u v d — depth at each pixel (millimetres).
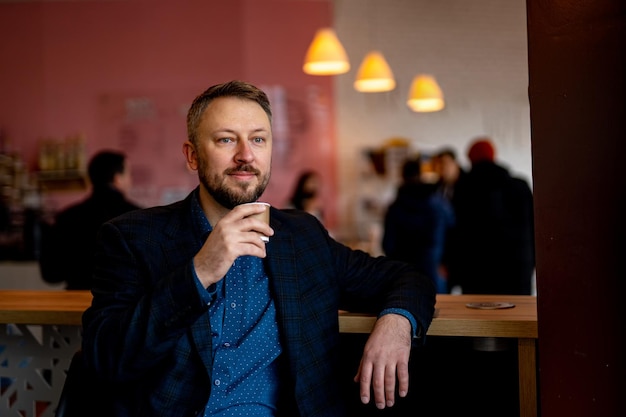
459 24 8453
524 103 8562
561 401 1897
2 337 2721
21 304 2652
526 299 2652
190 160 2143
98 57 7781
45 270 4086
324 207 8086
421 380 2395
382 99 8266
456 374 2371
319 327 2160
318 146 8102
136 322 1888
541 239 1929
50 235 4062
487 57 8508
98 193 4051
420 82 6902
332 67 5980
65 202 7629
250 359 2076
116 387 2045
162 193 7801
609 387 1789
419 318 2105
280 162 8031
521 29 8555
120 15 7805
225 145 2020
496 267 4969
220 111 2020
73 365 2092
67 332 2682
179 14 7859
